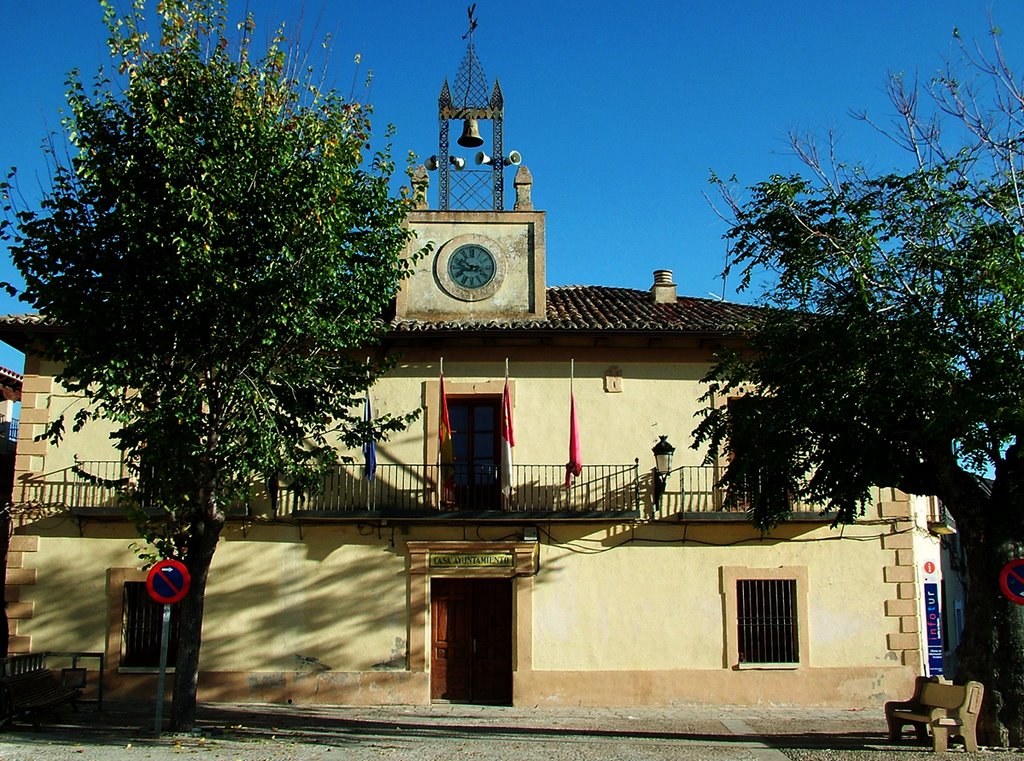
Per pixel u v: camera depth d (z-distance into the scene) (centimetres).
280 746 1202
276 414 1330
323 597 1720
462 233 1914
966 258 1181
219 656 1698
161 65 1285
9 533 1725
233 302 1249
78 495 1727
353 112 1388
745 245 1325
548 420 1792
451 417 1819
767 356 1372
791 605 1753
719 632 1731
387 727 1430
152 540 1277
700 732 1409
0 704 1340
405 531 1741
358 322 1374
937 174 1244
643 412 1802
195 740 1221
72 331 1241
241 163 1258
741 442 1329
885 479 1257
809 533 1769
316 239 1284
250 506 1695
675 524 1758
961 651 1237
